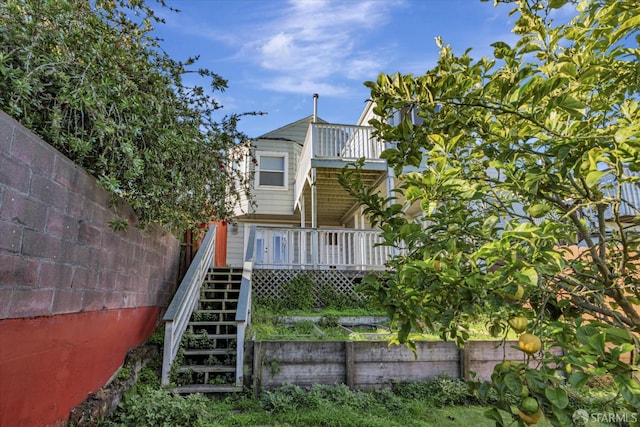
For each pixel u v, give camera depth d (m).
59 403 3.00
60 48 2.82
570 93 1.76
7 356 2.34
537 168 1.74
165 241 6.57
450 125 1.95
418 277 1.68
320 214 13.46
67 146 3.14
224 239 10.91
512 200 2.29
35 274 2.64
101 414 3.51
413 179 2.08
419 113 2.09
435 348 5.32
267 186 13.12
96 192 3.63
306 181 10.27
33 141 2.60
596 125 2.17
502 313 1.81
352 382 5.04
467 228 1.99
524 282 1.38
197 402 4.29
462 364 5.27
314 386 4.80
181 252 8.03
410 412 4.47
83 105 2.87
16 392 2.44
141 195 4.07
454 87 1.82
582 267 2.06
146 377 4.74
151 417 3.69
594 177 1.56
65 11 2.81
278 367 5.01
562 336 1.57
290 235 9.62
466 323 2.40
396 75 1.94
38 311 2.68
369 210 2.32
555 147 1.66
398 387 5.05
